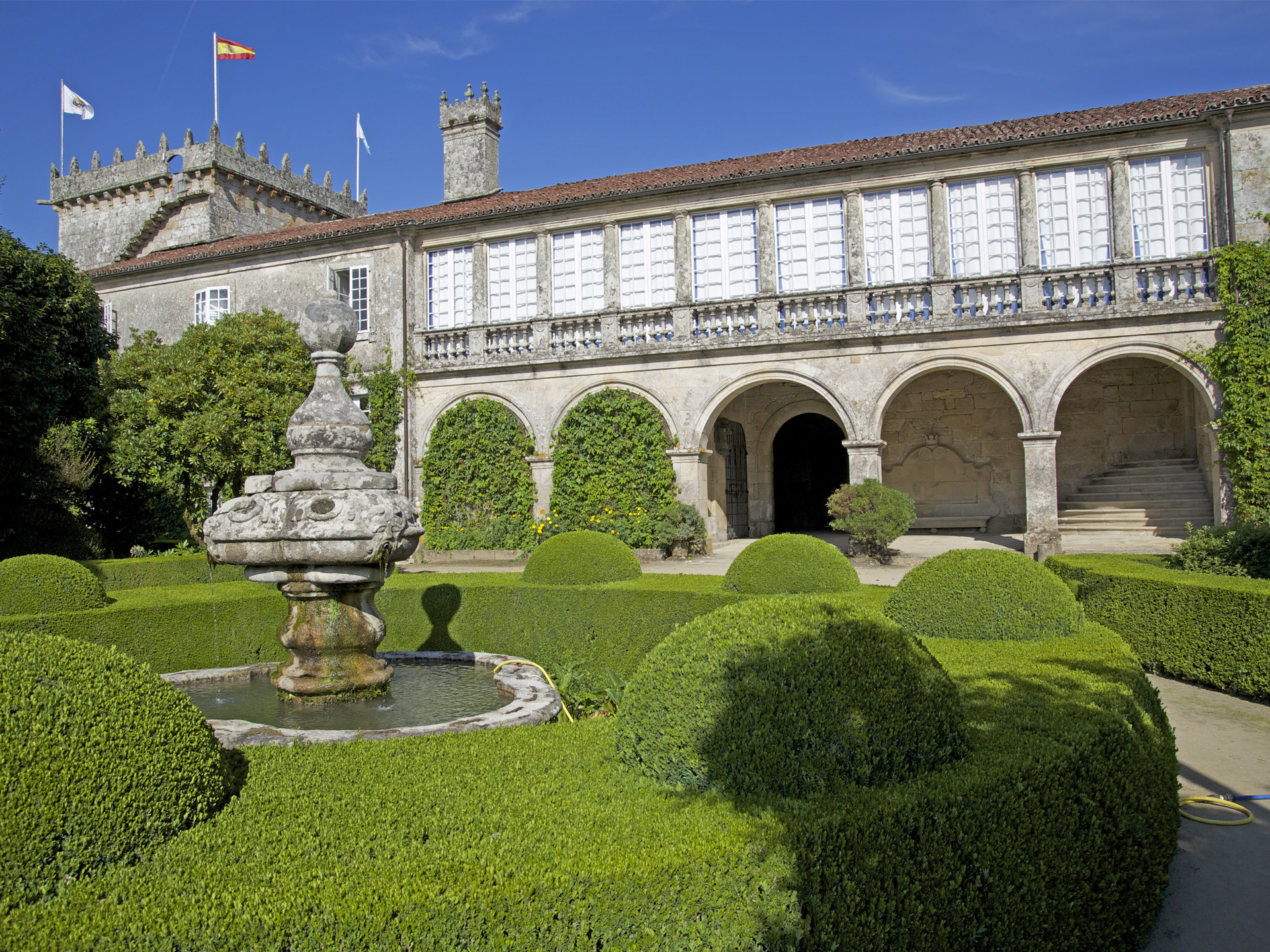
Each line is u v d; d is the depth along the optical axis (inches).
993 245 718.5
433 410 861.8
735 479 912.9
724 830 115.5
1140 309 652.1
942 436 885.2
